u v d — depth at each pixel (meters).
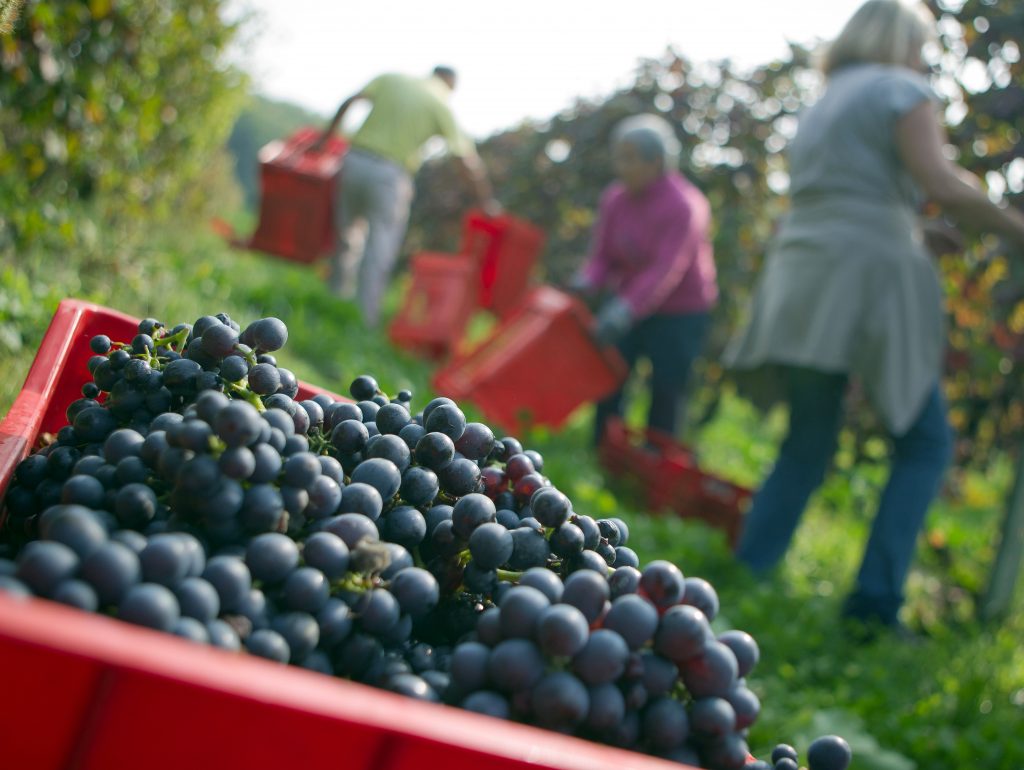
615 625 1.12
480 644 1.13
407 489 1.37
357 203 8.04
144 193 7.91
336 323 7.36
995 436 6.14
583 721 1.07
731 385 9.25
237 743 0.79
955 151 5.88
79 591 0.94
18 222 4.30
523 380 6.09
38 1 4.04
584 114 11.02
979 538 7.71
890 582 4.43
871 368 4.37
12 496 1.38
